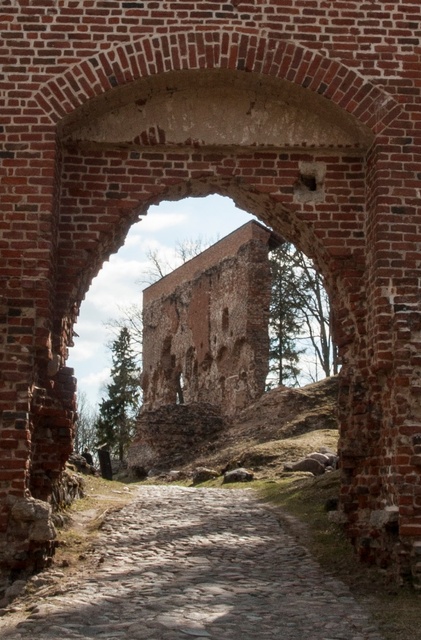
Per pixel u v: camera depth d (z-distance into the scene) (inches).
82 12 387.2
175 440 1208.2
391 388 366.6
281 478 767.1
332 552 406.6
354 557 388.8
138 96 399.9
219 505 599.8
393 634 267.3
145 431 1232.8
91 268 415.2
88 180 398.9
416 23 393.7
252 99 405.1
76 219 396.2
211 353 1547.7
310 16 391.9
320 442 922.1
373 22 392.8
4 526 347.6
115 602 309.3
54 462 387.9
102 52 384.5
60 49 383.9
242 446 1056.2
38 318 365.4
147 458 1214.9
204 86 401.7
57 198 388.5
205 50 386.0
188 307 1675.7
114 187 399.2
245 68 386.0
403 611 300.0
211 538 457.4
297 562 393.1
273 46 388.2
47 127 377.7
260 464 875.4
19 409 355.9
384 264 372.8
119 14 387.5
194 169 403.9
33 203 372.5
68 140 397.1
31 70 382.0
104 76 382.9
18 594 332.5
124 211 398.0
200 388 1587.1
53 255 380.2
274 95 402.6
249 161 406.0
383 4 394.6
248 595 325.4
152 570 371.2
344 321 404.8
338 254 399.9
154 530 481.4
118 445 1894.7
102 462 927.0
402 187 378.9
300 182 407.5
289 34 389.7
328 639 259.9
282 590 335.6
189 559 398.9
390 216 376.5
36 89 380.5
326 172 406.6
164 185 401.4
